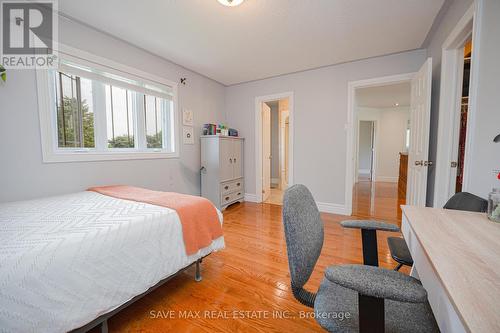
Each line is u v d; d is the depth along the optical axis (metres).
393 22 2.13
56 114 2.06
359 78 3.07
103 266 1.05
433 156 2.30
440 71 2.11
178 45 2.57
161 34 2.32
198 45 2.57
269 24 2.15
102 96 2.41
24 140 1.80
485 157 1.30
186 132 3.33
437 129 2.16
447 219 1.01
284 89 3.64
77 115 2.21
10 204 1.58
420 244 0.77
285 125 5.31
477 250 0.71
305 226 0.87
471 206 1.17
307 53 2.81
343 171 3.28
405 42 2.53
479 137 1.33
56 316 0.88
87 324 1.01
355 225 1.06
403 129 6.37
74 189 2.10
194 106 3.47
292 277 0.79
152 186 2.83
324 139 3.38
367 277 0.63
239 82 4.01
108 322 1.28
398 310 0.76
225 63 3.13
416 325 0.70
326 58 2.98
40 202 1.64
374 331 0.61
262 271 1.81
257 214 3.37
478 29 1.32
